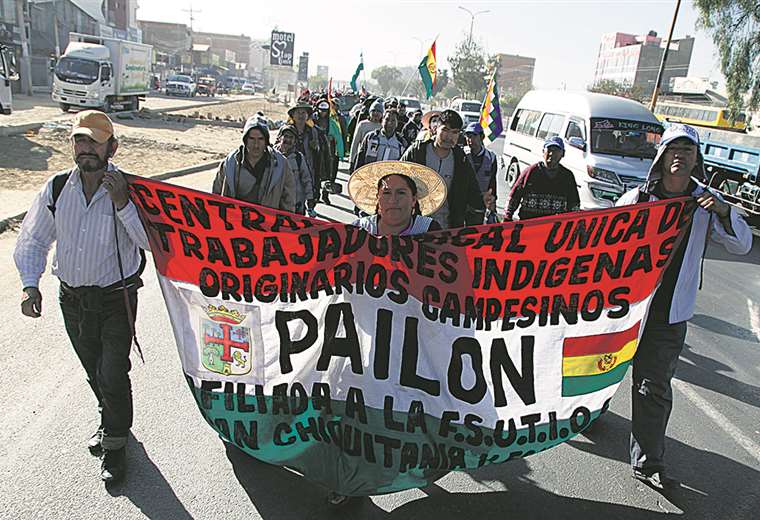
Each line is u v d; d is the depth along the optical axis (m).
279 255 3.32
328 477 3.35
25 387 4.47
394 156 8.11
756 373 5.87
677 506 3.69
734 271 9.95
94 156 3.19
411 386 3.37
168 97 50.72
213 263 3.36
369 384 3.37
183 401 4.47
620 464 4.12
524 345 3.42
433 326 3.36
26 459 3.65
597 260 3.38
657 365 3.76
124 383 3.50
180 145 19.62
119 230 3.40
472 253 3.31
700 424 4.78
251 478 3.65
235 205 3.25
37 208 3.38
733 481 4.00
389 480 3.33
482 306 3.37
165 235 3.34
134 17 70.62
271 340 3.41
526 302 3.39
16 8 35.09
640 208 3.32
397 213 3.45
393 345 3.36
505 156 17.16
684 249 3.65
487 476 3.88
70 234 3.33
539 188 6.06
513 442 3.45
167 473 3.64
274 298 3.38
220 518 3.30
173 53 94.25
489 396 3.39
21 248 3.40
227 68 119.25
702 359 6.12
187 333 3.45
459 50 64.38
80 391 4.46
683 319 3.70
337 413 3.39
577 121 12.77
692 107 19.19
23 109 26.44
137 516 3.26
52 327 5.52
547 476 3.92
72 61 27.31
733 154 13.27
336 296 3.37
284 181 4.98
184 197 3.26
